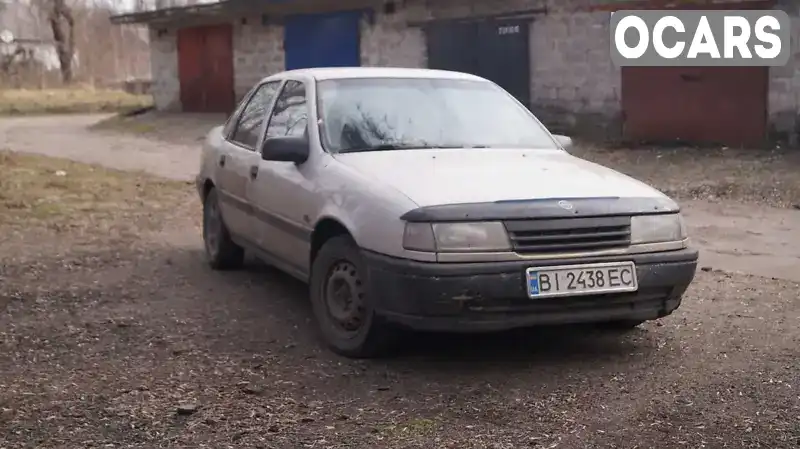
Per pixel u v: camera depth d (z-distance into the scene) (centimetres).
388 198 471
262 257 638
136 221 1000
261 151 595
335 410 424
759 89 1499
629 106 1655
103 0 6544
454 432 396
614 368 484
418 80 620
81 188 1255
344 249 499
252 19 2483
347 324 503
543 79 1786
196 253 817
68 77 5659
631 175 1330
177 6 2542
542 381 463
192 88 2753
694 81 1567
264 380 466
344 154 544
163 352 517
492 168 515
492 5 1855
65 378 472
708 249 852
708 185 1222
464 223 449
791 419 407
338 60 2238
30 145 2017
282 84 652
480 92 629
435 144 566
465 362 495
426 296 447
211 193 745
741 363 490
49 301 636
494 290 446
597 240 466
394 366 488
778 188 1184
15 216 1017
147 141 2095
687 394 441
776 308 617
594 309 470
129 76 6931
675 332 556
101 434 397
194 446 384
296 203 552
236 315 599
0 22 6172
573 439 388
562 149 602
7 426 405
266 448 381
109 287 680
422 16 2006
